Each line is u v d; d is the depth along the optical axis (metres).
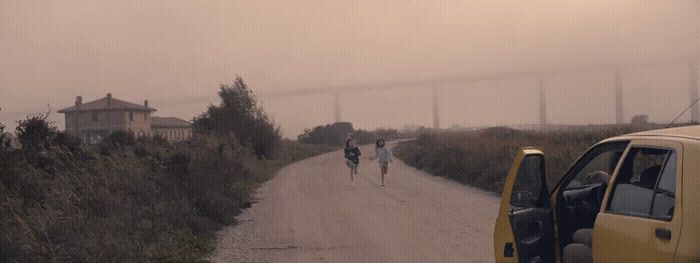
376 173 32.62
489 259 10.72
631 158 5.57
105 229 11.34
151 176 17.27
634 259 4.98
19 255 9.30
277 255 11.75
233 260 11.41
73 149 17.77
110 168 16.75
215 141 32.66
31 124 17.06
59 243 10.12
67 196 12.78
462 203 18.20
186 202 14.96
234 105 51.19
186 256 11.05
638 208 5.16
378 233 13.62
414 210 17.08
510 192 6.26
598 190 6.41
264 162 43.19
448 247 11.83
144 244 11.27
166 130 60.66
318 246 12.46
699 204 4.55
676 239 4.57
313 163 47.19
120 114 52.34
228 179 21.11
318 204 19.33
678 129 5.43
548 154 21.62
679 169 4.82
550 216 6.47
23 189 12.38
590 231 6.05
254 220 16.41
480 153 27.80
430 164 33.88
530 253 6.30
